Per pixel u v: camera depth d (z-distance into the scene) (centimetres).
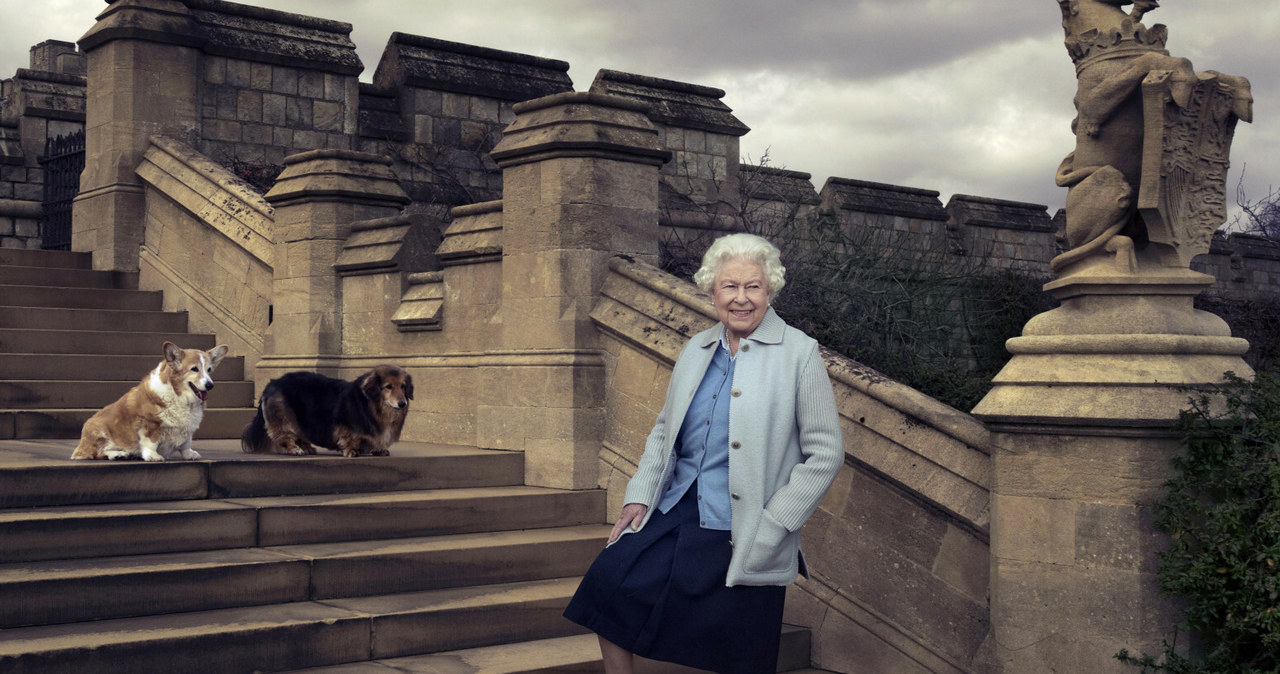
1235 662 367
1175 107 390
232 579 445
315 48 1171
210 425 763
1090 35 421
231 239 888
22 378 746
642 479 344
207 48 1077
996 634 412
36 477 474
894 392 475
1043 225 2022
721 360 343
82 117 1291
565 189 627
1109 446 384
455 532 558
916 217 1842
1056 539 396
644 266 620
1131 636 378
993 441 418
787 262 965
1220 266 2327
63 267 1011
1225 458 374
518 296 656
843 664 482
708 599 321
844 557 491
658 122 1438
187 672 390
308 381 621
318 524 513
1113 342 391
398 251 761
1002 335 1229
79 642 373
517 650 456
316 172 810
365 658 432
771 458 322
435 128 1288
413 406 759
